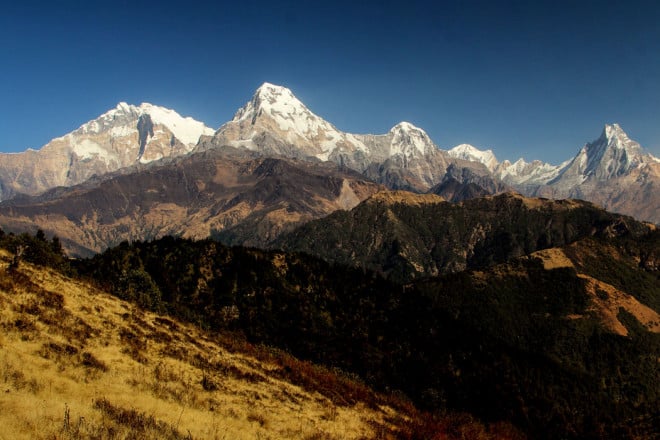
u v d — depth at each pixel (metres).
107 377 34.03
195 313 87.06
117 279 80.00
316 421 42.97
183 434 27.72
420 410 67.00
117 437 23.84
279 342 92.06
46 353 33.75
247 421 36.19
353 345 99.44
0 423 21.48
